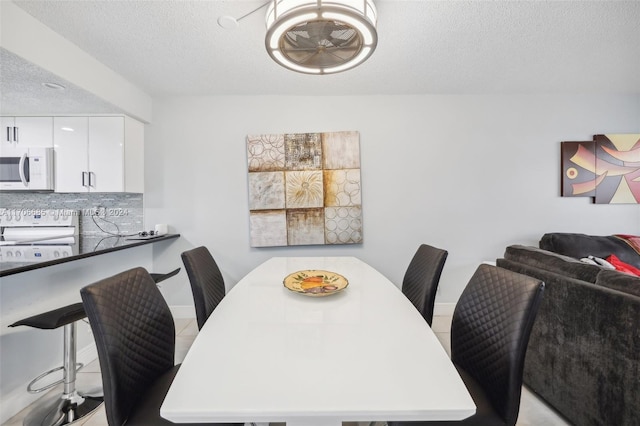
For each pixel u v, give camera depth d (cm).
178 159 278
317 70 166
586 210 286
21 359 155
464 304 117
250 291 140
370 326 101
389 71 233
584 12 164
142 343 102
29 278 158
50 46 173
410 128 281
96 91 209
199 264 156
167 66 220
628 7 160
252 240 277
